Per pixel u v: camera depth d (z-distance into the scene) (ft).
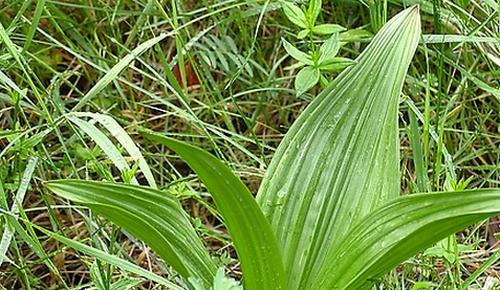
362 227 2.48
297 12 3.01
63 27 4.05
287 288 2.49
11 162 3.47
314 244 2.61
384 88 2.71
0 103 3.77
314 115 2.74
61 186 2.36
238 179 2.27
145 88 4.04
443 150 3.26
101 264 2.98
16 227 2.91
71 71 3.85
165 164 3.87
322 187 2.66
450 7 3.75
